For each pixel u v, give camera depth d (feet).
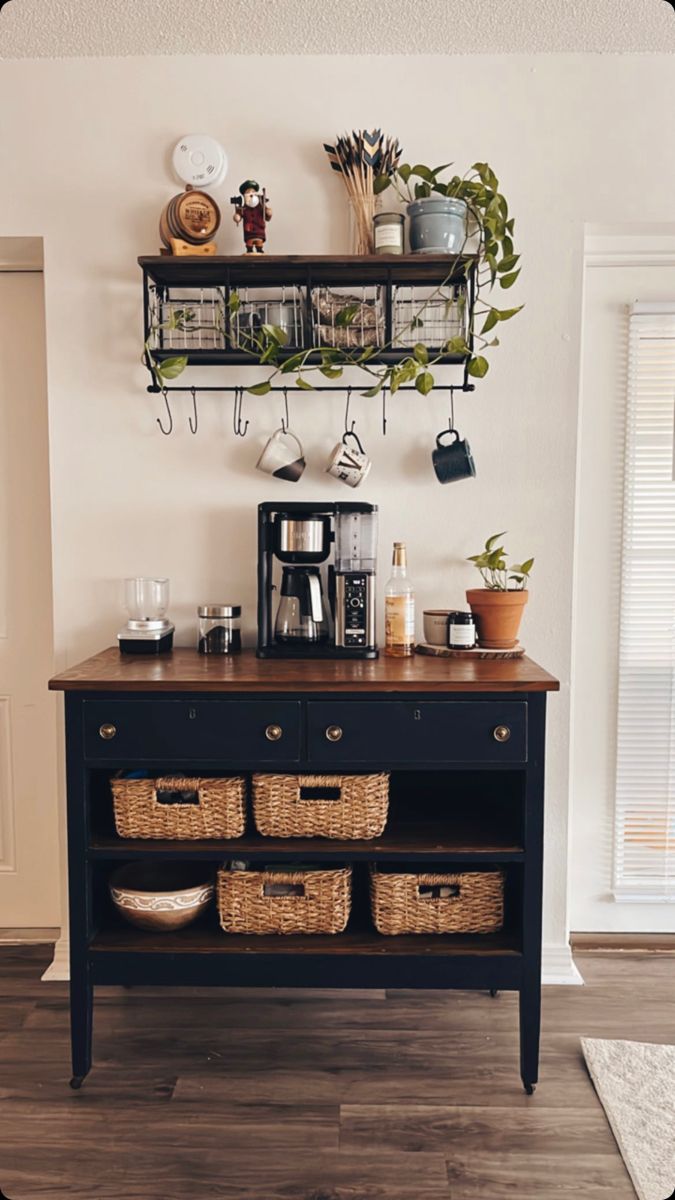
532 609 7.27
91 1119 5.54
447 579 7.29
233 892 6.09
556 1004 6.88
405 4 6.24
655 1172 5.05
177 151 6.93
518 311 6.73
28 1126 5.48
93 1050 6.28
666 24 6.51
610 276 7.58
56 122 7.00
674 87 6.91
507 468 7.20
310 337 6.59
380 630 7.29
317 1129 5.44
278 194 7.04
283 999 7.02
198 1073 6.01
